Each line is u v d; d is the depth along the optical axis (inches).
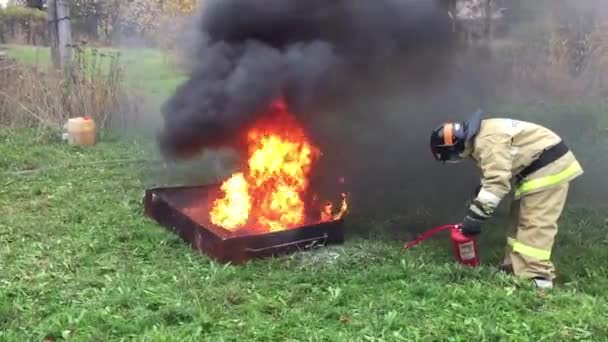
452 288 155.4
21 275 166.4
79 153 318.7
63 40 393.7
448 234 206.1
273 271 169.6
